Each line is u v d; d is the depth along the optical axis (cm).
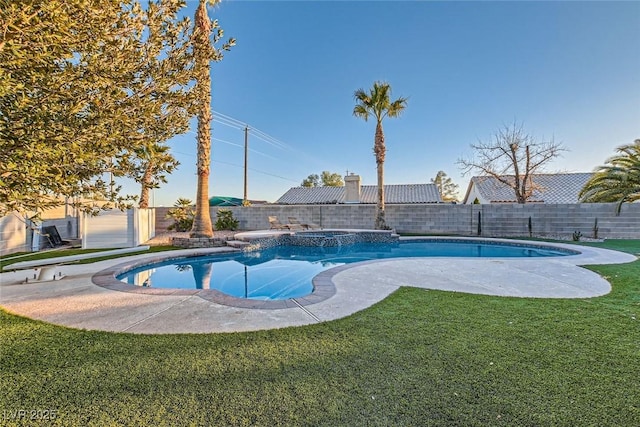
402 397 238
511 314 429
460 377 266
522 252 1234
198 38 319
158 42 289
